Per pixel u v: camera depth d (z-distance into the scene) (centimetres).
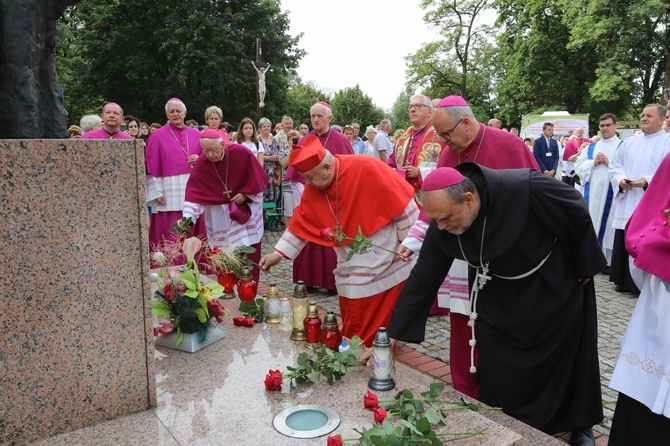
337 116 5603
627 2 2341
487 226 256
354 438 217
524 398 285
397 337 282
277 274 720
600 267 265
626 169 623
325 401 252
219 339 333
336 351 306
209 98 2858
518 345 278
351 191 344
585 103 2723
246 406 247
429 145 516
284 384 271
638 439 261
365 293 354
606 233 744
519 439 228
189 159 641
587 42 2525
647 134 612
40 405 215
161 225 648
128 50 2775
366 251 350
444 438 224
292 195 846
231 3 2900
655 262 242
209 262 436
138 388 239
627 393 258
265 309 369
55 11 222
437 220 249
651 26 2402
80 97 2827
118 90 2839
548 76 2884
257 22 2928
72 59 2742
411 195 358
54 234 209
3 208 197
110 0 2791
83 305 219
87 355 223
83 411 226
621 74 2397
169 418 236
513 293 274
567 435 301
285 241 369
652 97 2778
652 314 255
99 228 219
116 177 220
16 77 208
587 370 276
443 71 3509
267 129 1078
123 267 228
